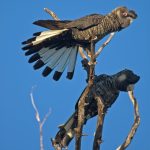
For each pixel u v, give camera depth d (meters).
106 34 12.92
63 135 10.99
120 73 11.70
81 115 10.19
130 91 11.55
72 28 12.38
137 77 11.64
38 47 12.50
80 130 10.02
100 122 10.64
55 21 12.48
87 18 12.64
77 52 12.62
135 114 10.84
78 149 10.04
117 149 10.43
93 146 10.50
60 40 12.48
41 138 7.50
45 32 12.32
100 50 10.66
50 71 12.51
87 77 11.38
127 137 10.50
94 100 11.41
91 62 10.49
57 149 10.88
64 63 12.54
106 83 11.61
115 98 11.74
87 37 12.47
